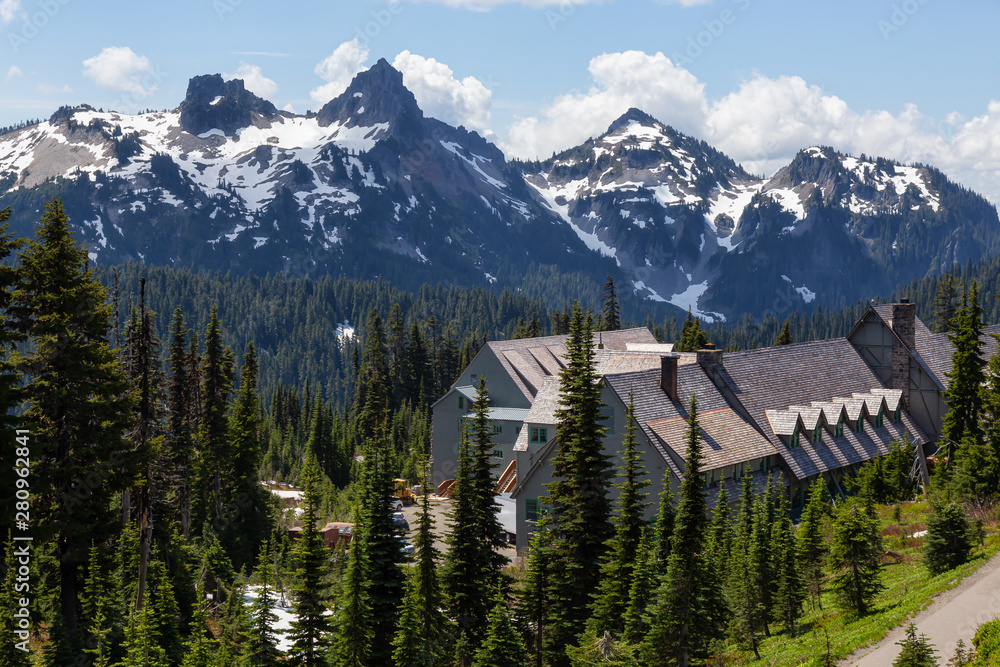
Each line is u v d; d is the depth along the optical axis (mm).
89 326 39375
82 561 39562
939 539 37969
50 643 39125
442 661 32719
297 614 30250
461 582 35750
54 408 38250
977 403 60562
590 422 38750
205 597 50875
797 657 31875
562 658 35469
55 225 38781
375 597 32531
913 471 63188
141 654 37094
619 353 65438
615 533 37562
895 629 30812
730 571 39688
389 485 34094
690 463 34344
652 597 32406
